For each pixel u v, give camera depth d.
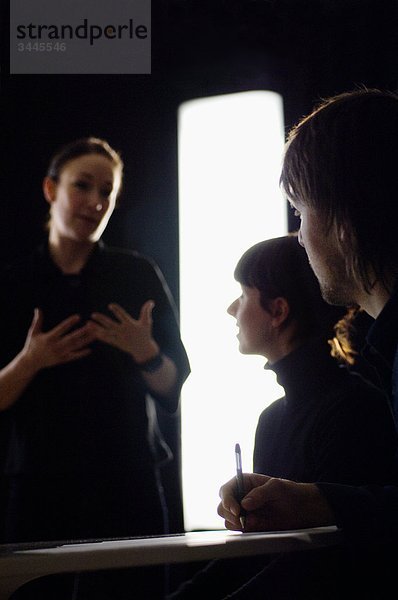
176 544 0.70
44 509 2.10
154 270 2.44
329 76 3.04
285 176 0.95
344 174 0.87
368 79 2.95
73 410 2.15
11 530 2.10
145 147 3.38
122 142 3.38
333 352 1.37
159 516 2.19
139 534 2.13
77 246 2.34
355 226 0.87
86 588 1.87
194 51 3.33
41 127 3.35
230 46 3.29
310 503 0.83
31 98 3.36
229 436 3.16
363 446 1.13
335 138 0.89
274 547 0.74
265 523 0.83
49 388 2.15
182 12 3.33
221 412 3.18
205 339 3.25
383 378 0.87
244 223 3.28
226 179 3.31
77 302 2.34
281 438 1.31
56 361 2.09
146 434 2.22
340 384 1.29
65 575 2.16
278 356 1.44
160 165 3.38
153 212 3.35
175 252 3.32
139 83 3.43
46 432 2.13
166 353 2.34
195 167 3.36
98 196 2.34
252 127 3.28
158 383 2.23
